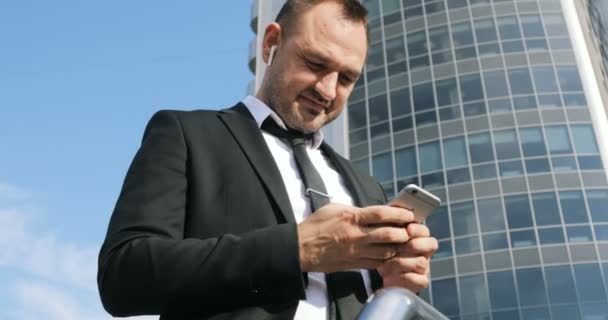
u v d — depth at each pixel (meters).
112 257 1.47
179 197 1.67
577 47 38.97
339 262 1.42
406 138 37.88
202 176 1.73
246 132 1.91
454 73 39.41
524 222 32.75
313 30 2.06
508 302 30.56
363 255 1.42
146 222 1.55
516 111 36.84
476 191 34.44
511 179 34.38
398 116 39.03
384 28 43.78
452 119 37.53
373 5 45.50
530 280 31.00
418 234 1.44
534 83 37.78
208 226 1.65
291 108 2.08
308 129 2.12
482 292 31.16
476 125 36.84
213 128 1.89
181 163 1.74
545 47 39.22
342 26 2.09
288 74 2.07
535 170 34.44
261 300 1.48
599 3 47.53
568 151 34.91
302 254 1.39
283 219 1.69
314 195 1.89
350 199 2.23
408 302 0.93
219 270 1.39
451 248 32.94
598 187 33.44
